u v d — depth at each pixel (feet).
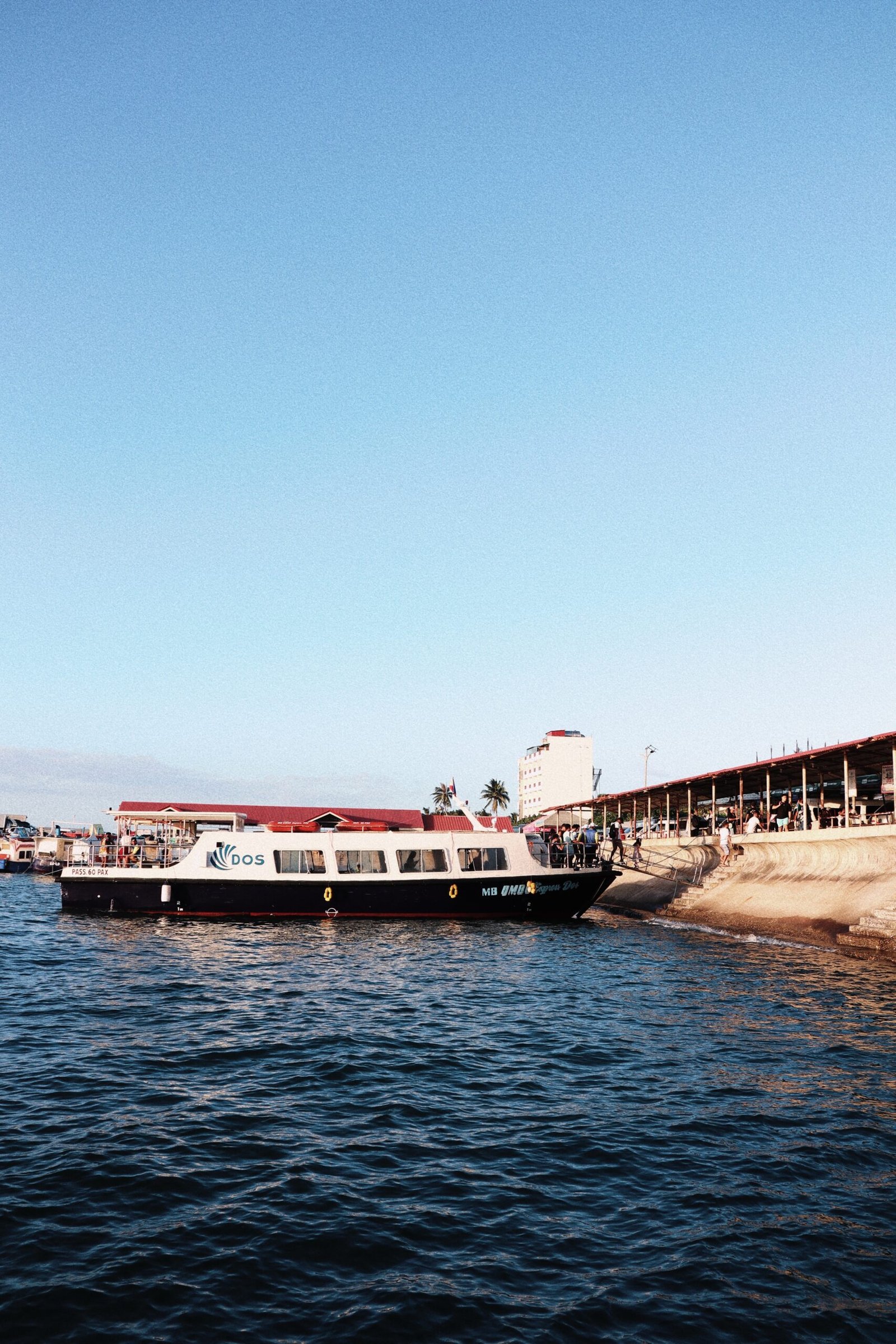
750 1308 31.65
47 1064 59.62
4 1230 36.06
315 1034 68.69
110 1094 53.52
